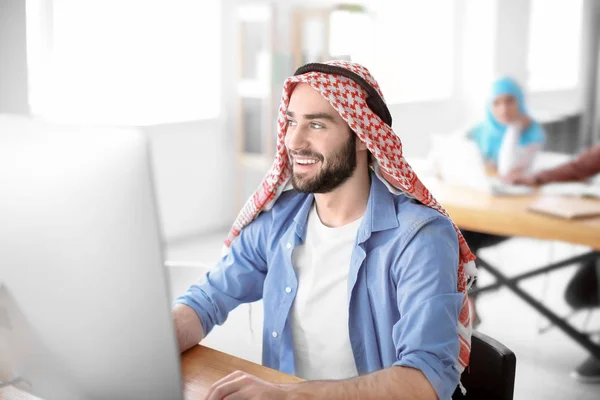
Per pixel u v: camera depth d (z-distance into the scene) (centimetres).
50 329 86
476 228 298
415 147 665
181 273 184
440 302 126
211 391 113
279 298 151
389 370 118
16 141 82
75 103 429
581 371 305
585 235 268
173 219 504
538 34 668
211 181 530
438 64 691
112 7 446
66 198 80
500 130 404
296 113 137
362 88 138
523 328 354
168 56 492
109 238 81
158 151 486
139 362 87
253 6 505
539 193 326
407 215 138
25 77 350
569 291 345
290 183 155
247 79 524
